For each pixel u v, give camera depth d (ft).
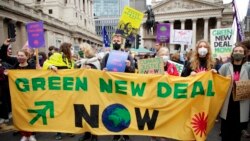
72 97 15.72
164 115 15.11
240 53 13.64
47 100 15.85
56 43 150.00
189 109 14.78
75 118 15.71
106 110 15.51
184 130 14.74
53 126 15.83
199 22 211.61
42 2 193.67
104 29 36.68
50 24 136.36
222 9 190.29
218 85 14.29
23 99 15.88
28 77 15.84
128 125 15.40
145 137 18.48
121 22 25.18
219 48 26.09
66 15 205.26
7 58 20.84
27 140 16.38
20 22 105.29
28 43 21.20
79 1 235.40
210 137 18.81
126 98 15.40
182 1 199.62
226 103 13.98
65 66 19.12
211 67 15.11
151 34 106.52
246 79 13.79
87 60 19.39
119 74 15.40
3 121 21.44
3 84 20.47
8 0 94.17
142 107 15.29
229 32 25.46
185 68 16.99
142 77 15.25
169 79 14.97
